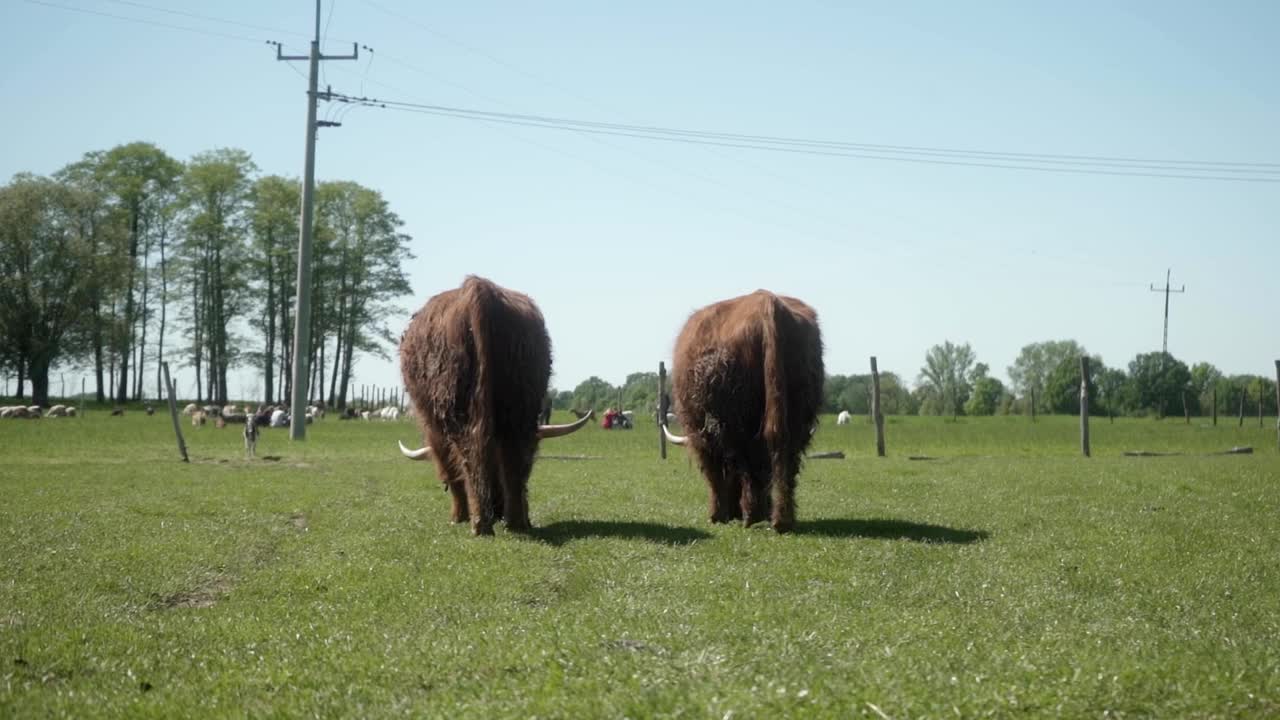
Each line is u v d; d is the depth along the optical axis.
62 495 18.53
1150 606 9.90
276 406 76.25
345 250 84.25
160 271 84.06
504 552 12.30
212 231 81.19
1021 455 31.52
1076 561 12.02
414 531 14.12
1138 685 6.41
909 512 15.98
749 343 13.92
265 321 84.19
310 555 12.59
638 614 9.05
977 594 10.28
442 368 13.75
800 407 13.94
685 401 14.84
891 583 10.67
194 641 8.68
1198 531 14.10
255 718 6.45
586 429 54.44
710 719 5.79
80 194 77.38
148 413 71.88
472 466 13.52
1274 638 8.61
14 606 10.03
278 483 21.09
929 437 43.12
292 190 82.56
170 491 19.34
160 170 83.12
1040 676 6.59
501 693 6.51
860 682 6.35
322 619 9.45
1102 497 17.66
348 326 84.75
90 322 77.56
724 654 7.14
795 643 7.68
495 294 13.76
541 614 9.23
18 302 75.62
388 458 30.20
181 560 12.09
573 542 12.99
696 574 10.95
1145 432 49.06
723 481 14.94
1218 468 23.28
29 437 40.34
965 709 5.94
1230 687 6.39
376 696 6.81
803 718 5.77
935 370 126.81
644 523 14.77
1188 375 112.06
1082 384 31.34
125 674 7.70
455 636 8.38
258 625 9.16
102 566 11.73
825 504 16.95
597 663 7.03
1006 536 13.68
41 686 7.44
